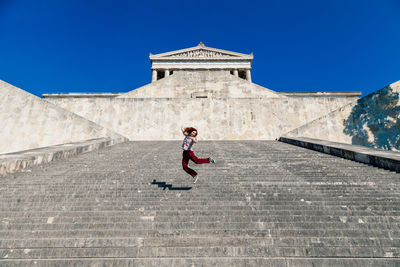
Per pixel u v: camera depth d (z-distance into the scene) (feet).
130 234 9.93
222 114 52.37
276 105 53.31
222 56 153.79
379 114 38.93
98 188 14.85
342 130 41.70
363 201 12.46
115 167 20.21
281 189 14.38
